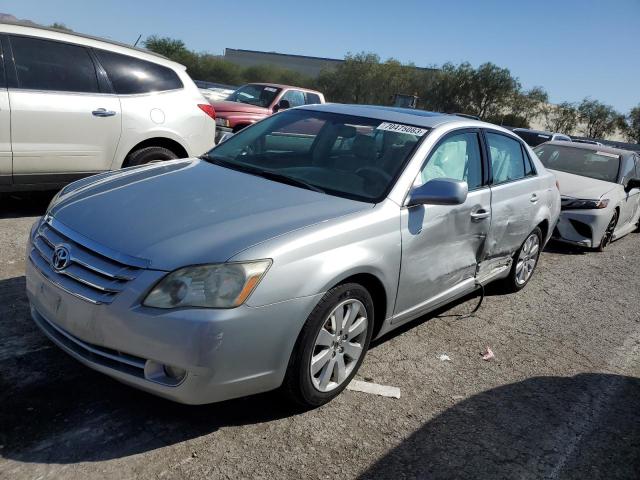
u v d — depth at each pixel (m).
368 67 53.59
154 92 6.33
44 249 3.05
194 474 2.60
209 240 2.76
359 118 4.24
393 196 3.49
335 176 3.72
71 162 5.75
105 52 6.00
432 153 3.89
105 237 2.84
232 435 2.91
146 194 3.30
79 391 3.10
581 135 57.78
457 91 53.56
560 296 5.95
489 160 4.57
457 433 3.19
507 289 5.64
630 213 9.25
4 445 2.63
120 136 6.03
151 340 2.55
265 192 3.42
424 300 3.88
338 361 3.22
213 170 3.83
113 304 2.62
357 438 3.03
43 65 5.55
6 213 6.03
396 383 3.65
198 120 6.69
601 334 5.02
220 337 2.57
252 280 2.65
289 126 4.35
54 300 2.84
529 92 53.97
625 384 4.08
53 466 2.54
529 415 3.48
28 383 3.11
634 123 57.97
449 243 3.93
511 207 4.74
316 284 2.87
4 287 4.23
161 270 2.62
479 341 4.49
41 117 5.47
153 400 3.11
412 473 2.81
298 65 70.06
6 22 5.39
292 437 2.96
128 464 2.62
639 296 6.37
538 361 4.28
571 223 8.02
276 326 2.74
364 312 3.30
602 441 3.31
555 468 3.00
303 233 2.91
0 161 5.34
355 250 3.11
